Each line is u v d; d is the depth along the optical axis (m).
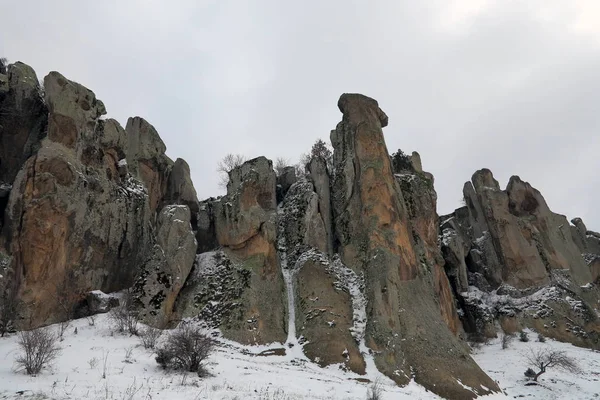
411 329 32.56
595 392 31.83
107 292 34.47
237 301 34.06
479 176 60.91
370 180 40.41
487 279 55.03
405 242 38.53
